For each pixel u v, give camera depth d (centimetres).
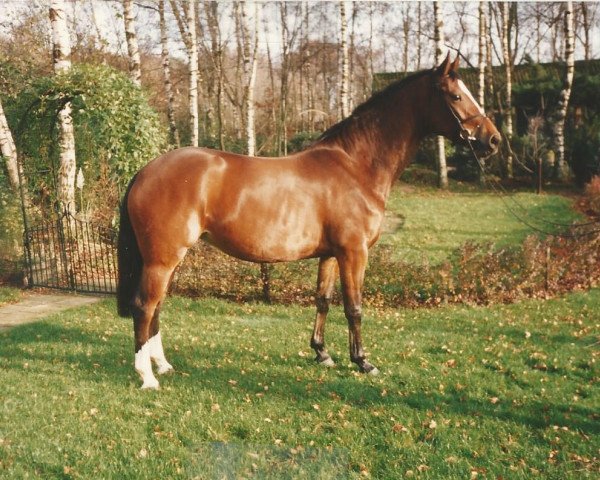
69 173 1105
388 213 1823
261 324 736
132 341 635
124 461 355
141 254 465
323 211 477
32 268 982
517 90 2692
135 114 1026
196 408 435
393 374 529
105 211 1227
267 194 461
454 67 495
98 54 1952
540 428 416
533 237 1018
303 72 3891
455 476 342
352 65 4103
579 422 424
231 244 468
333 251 491
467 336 684
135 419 414
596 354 598
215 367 547
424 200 2094
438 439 395
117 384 487
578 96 2570
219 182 456
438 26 1906
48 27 1596
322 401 456
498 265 948
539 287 957
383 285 912
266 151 2655
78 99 982
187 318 764
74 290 930
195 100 1747
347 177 485
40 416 414
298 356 586
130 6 1505
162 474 339
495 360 584
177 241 452
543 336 675
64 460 350
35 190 1114
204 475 339
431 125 510
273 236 466
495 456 370
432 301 902
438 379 516
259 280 891
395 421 421
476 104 500
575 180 2348
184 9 2302
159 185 449
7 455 354
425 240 1409
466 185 2445
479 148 502
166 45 2175
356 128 500
